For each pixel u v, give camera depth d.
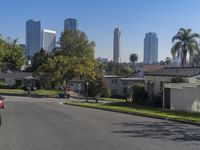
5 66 74.12
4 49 67.88
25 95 80.50
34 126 19.78
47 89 98.75
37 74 79.75
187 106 37.19
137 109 35.25
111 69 158.62
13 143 14.06
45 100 64.50
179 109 37.66
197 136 16.20
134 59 170.75
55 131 17.59
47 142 14.26
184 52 77.69
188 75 44.66
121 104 46.62
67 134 16.50
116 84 94.69
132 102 49.62
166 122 23.09
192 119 24.12
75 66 77.62
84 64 78.75
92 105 43.56
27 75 110.56
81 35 118.62
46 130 17.97
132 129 18.66
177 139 15.20
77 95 85.88
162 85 42.81
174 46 78.06
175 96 38.16
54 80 78.12
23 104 46.56
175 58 78.44
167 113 30.05
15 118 24.69
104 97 79.75
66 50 117.62
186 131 18.14
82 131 17.59
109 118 25.17
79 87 92.69
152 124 21.59
